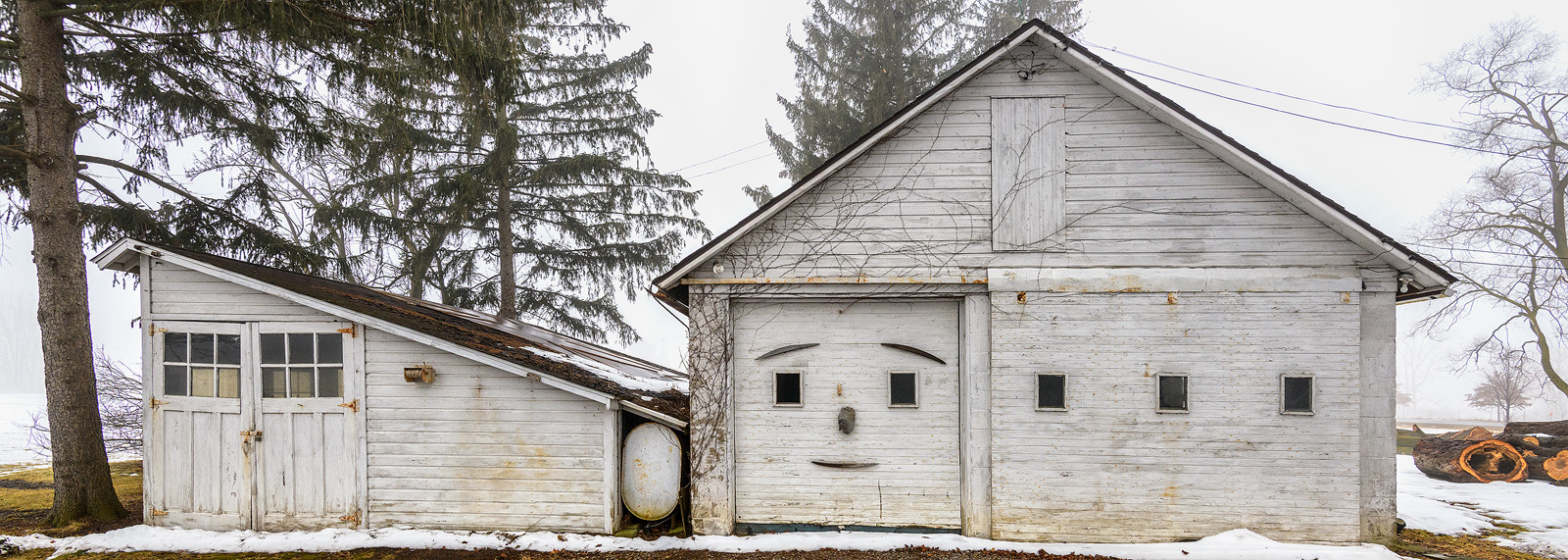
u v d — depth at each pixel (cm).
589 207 1903
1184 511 717
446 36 838
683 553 719
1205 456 716
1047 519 731
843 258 757
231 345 788
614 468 762
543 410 770
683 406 885
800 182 743
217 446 781
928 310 773
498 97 985
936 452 766
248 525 773
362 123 1202
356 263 1742
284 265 1123
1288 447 705
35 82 818
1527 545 744
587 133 1828
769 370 779
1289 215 715
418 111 1538
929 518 763
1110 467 725
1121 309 727
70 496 813
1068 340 731
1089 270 734
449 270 1792
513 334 1074
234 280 771
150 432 788
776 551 724
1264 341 710
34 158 802
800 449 774
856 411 772
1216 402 715
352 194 1645
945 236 751
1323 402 701
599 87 1891
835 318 779
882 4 1953
